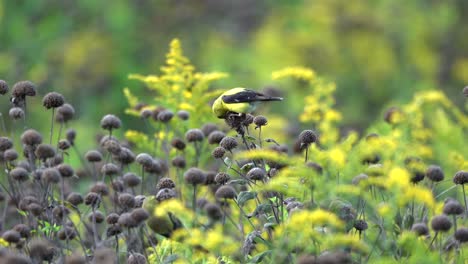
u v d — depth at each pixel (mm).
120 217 7148
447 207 7301
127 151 8820
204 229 8312
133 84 24969
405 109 11039
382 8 26344
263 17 28609
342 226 6816
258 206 7410
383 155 8422
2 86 8328
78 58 25078
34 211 7844
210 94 11391
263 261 7418
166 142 9766
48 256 7387
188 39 27875
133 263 7266
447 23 26141
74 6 26328
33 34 24922
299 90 20766
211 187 9539
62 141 8953
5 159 8258
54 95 8258
